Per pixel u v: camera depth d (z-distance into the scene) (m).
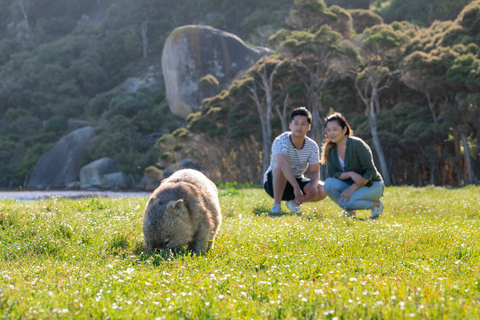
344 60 31.94
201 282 3.57
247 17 78.62
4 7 110.75
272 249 5.07
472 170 27.78
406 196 13.42
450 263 4.25
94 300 3.06
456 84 27.84
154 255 4.55
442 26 35.69
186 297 3.15
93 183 53.16
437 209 9.06
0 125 73.19
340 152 8.08
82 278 3.71
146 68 83.12
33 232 5.75
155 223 4.64
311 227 6.41
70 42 91.19
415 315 2.58
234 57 63.94
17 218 6.49
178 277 3.73
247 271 4.12
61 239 5.46
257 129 38.84
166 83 65.12
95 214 7.36
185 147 46.31
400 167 34.75
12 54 93.31
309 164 8.51
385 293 3.15
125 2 98.12
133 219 7.05
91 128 63.28
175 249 4.68
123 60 86.81
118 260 4.45
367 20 43.44
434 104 31.12
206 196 5.13
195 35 63.25
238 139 41.09
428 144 29.83
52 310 2.82
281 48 32.78
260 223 6.90
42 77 81.00
